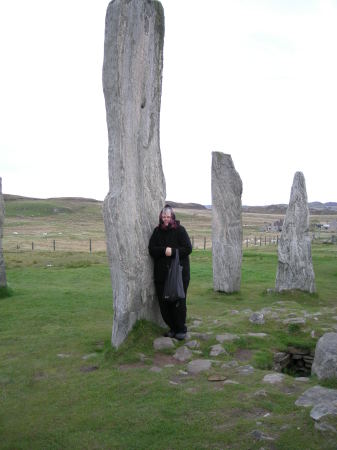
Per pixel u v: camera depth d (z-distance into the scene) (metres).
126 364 7.33
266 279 18.39
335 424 4.67
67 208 109.38
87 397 6.09
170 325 8.35
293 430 4.72
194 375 6.69
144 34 8.07
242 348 8.02
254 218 122.31
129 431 5.09
